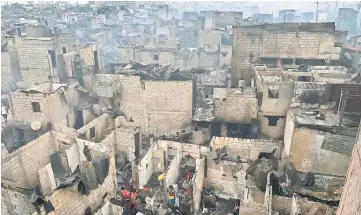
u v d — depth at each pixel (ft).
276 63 90.99
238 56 93.30
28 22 160.04
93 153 57.67
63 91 77.15
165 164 69.92
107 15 201.46
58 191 39.04
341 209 28.07
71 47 108.17
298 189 46.65
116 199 53.88
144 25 184.44
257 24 91.04
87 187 43.55
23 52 101.65
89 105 84.43
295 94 60.85
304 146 51.65
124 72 90.68
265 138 67.41
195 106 83.76
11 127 74.43
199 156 62.18
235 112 68.59
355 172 24.53
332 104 58.59
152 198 59.16
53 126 72.95
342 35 114.62
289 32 87.61
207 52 134.10
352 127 48.85
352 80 66.23
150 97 81.76
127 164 72.43
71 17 196.95
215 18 173.88
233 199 57.31
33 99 71.51
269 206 41.93
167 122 83.61
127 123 78.18
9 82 107.76
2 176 48.34
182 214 54.95
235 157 58.85
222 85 95.45
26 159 56.29
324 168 51.65
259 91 65.31
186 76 90.22
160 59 125.80
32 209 38.09
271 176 49.80
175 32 182.70
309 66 80.74
